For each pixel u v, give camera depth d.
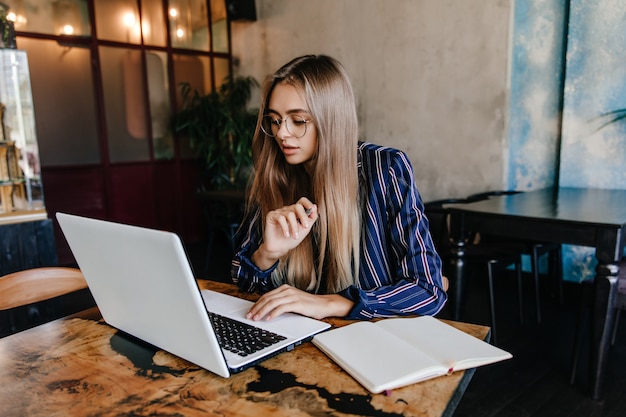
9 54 2.55
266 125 1.21
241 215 3.93
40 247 2.67
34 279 1.30
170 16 5.09
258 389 0.71
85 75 4.54
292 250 1.20
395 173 1.14
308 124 1.08
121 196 4.88
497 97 3.50
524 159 3.52
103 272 0.85
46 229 2.69
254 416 0.64
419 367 0.73
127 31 4.78
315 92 1.05
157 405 0.68
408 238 1.11
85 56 4.52
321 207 1.12
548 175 3.41
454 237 2.28
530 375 2.09
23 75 2.61
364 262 1.17
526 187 3.54
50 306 2.51
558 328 2.63
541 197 2.65
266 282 1.19
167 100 5.16
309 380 0.73
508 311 2.91
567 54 3.12
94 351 0.88
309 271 1.20
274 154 1.24
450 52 3.72
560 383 2.01
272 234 1.08
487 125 3.58
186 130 5.20
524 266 3.48
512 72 3.48
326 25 4.66
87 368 0.81
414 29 3.93
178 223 5.36
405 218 1.12
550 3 3.24
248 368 0.78
